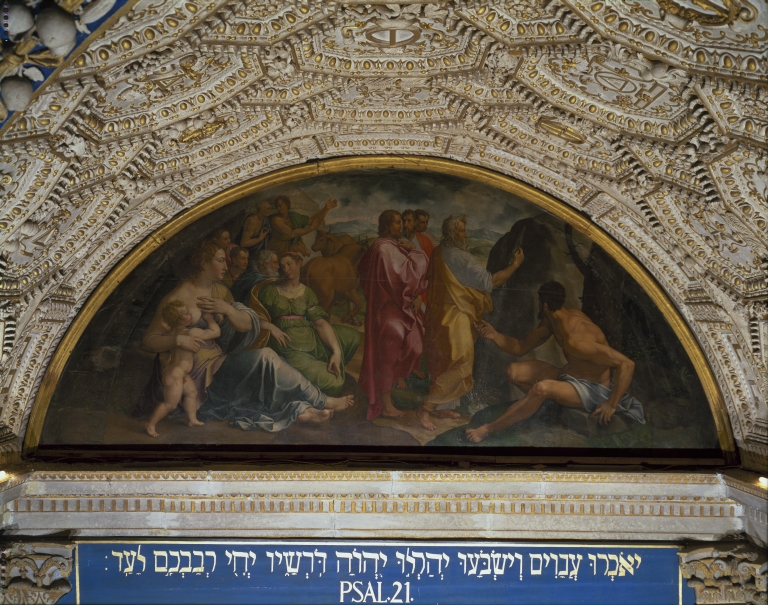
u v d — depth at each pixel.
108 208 9.19
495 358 10.48
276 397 10.33
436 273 10.70
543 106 8.53
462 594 9.68
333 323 10.59
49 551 9.54
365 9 7.25
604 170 9.40
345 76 8.40
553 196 10.50
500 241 10.71
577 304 10.66
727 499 9.70
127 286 10.50
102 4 5.81
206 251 10.66
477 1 7.05
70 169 7.89
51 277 9.24
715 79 6.84
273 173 10.47
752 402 9.95
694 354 10.39
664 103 7.73
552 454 10.13
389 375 10.43
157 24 6.71
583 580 9.69
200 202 10.45
